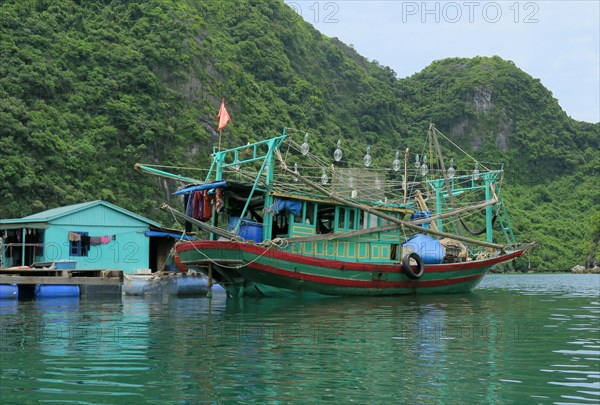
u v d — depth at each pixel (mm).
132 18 92500
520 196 129000
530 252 97438
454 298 25547
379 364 10352
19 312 18125
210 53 95375
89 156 67312
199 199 24750
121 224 31750
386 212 26594
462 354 11367
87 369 9812
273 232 24734
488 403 8125
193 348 11742
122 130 75000
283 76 111938
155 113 79125
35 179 57281
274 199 23297
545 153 146000
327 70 135125
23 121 63938
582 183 138000
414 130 139125
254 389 8664
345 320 16516
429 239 27203
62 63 76500
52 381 9008
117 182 68438
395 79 155625
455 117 145000
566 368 10211
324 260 23453
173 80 86062
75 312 18219
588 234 102375
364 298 24438
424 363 10477
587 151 151250
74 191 60906
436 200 32875
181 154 77688
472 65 166500
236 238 22438
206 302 22125
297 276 22906
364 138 119875
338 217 24625
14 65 70812
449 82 157000
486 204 30516
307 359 10719
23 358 10656
